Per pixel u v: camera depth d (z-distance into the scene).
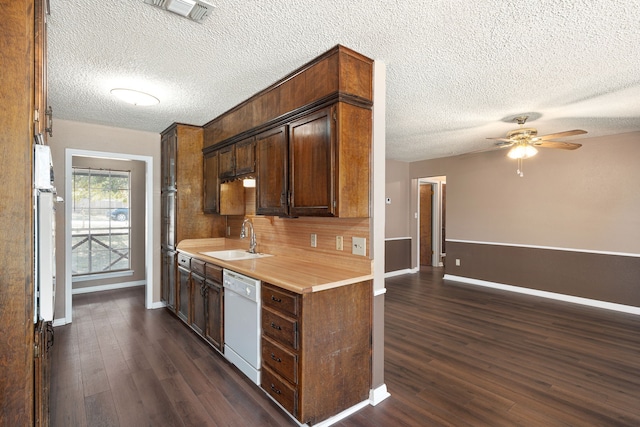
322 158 2.19
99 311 4.20
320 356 2.01
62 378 2.55
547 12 1.74
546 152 5.06
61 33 1.96
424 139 4.80
